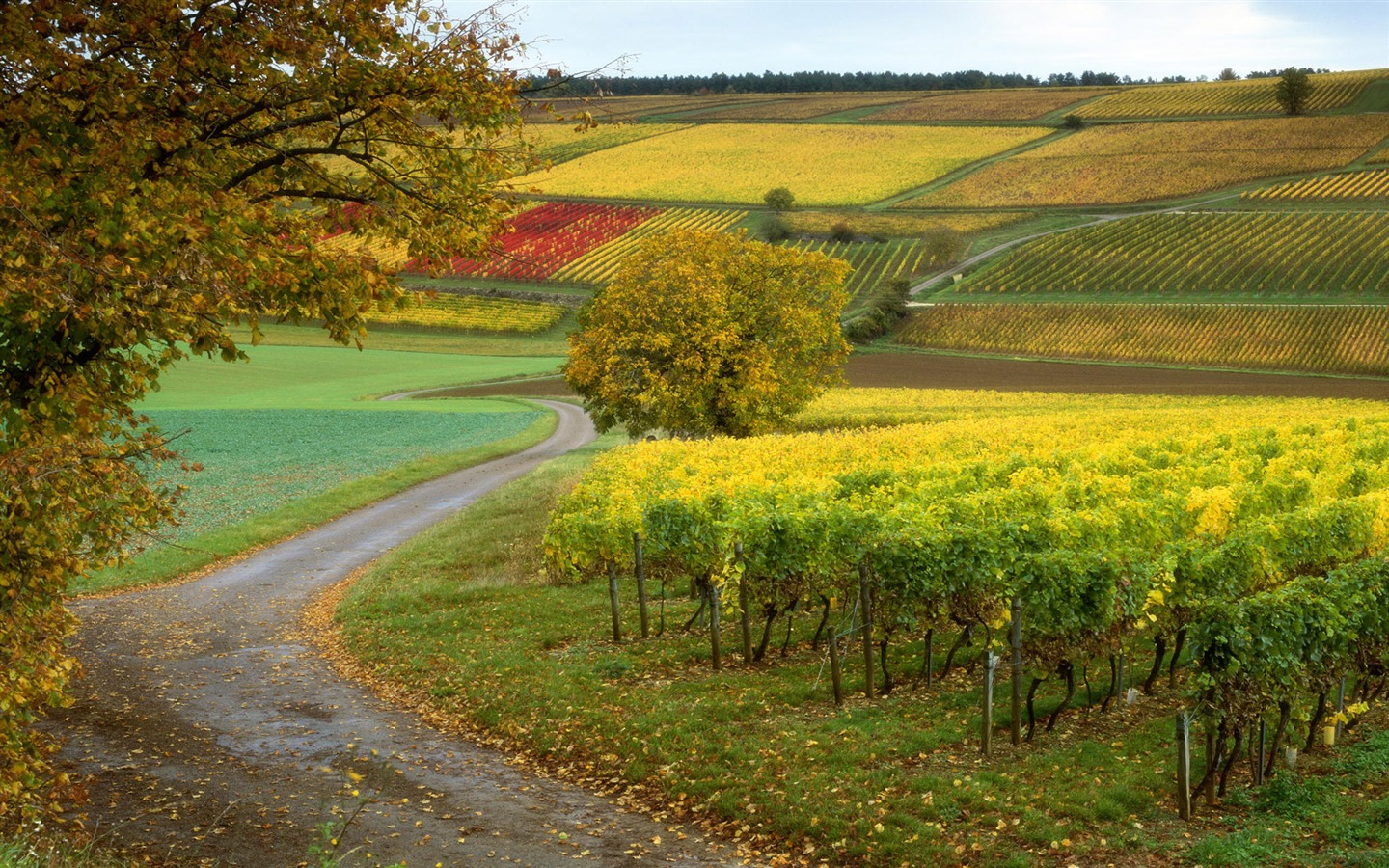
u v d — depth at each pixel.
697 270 50.66
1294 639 11.43
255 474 44.88
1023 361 104.56
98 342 8.25
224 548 28.97
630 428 54.94
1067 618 13.26
